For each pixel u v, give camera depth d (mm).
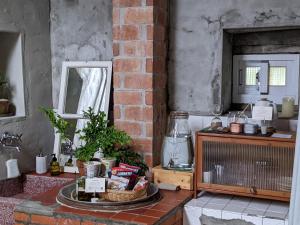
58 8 3020
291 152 2123
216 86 2633
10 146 2695
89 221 1961
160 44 2615
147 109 2561
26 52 2848
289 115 2498
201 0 2617
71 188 2363
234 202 2291
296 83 2617
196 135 2309
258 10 2475
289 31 2600
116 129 2576
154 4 2490
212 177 2311
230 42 2742
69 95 2975
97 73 2896
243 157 2242
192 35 2666
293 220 1836
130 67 2574
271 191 2178
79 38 2982
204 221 2203
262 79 2709
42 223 2055
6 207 2334
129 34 2553
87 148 2451
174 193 2359
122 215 1979
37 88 2965
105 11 2879
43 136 3045
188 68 2701
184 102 2736
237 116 2422
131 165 2391
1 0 2611
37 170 2869
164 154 2547
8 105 2814
